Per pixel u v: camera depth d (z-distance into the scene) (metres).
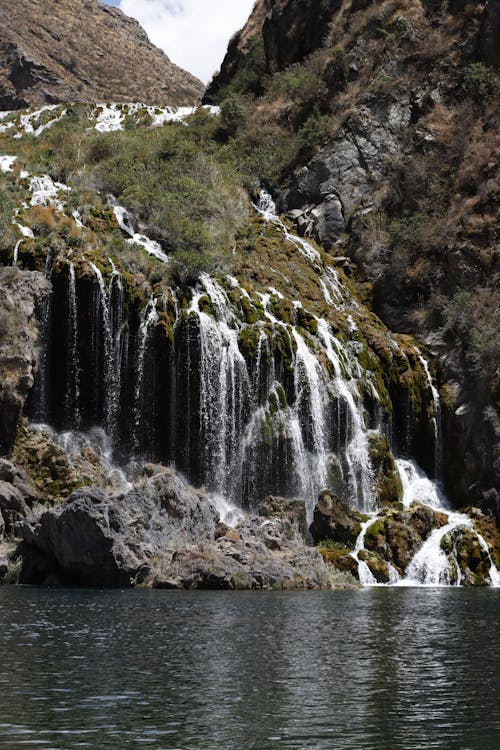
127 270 38.84
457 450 39.72
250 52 70.31
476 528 35.78
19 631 16.75
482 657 14.81
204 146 56.25
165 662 13.94
